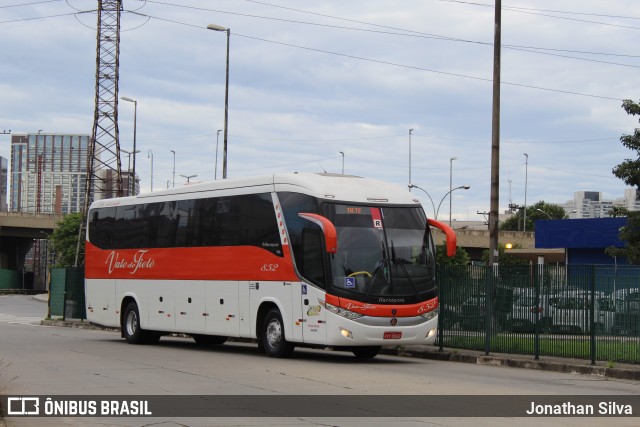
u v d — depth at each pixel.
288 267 20.28
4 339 27.30
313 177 20.62
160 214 25.39
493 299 21.59
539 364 19.52
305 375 16.83
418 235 20.59
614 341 18.78
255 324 21.30
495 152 25.19
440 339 22.95
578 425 11.33
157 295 25.16
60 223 96.19
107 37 61.12
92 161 62.91
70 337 28.88
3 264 115.38
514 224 123.50
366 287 19.48
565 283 19.94
